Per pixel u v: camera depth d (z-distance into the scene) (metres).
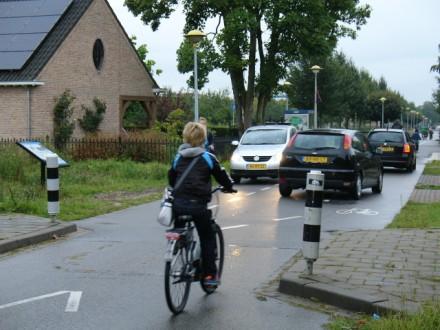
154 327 5.80
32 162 19.61
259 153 20.14
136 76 36.78
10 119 29.50
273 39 36.78
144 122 43.91
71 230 10.85
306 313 6.23
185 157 6.52
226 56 35.12
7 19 32.09
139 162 23.62
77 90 31.84
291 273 7.31
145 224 11.83
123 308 6.39
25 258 8.73
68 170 19.53
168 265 6.04
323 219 12.61
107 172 20.44
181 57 36.16
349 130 16.69
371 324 5.52
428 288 6.64
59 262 8.49
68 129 30.25
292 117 41.50
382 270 7.49
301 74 57.03
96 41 33.22
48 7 32.31
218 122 54.84
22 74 29.11
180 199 6.39
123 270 8.04
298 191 18.02
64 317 6.07
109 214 13.15
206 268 6.74
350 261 8.02
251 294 6.96
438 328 5.13
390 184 20.98
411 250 8.77
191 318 6.09
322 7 35.69
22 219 11.39
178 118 31.91
